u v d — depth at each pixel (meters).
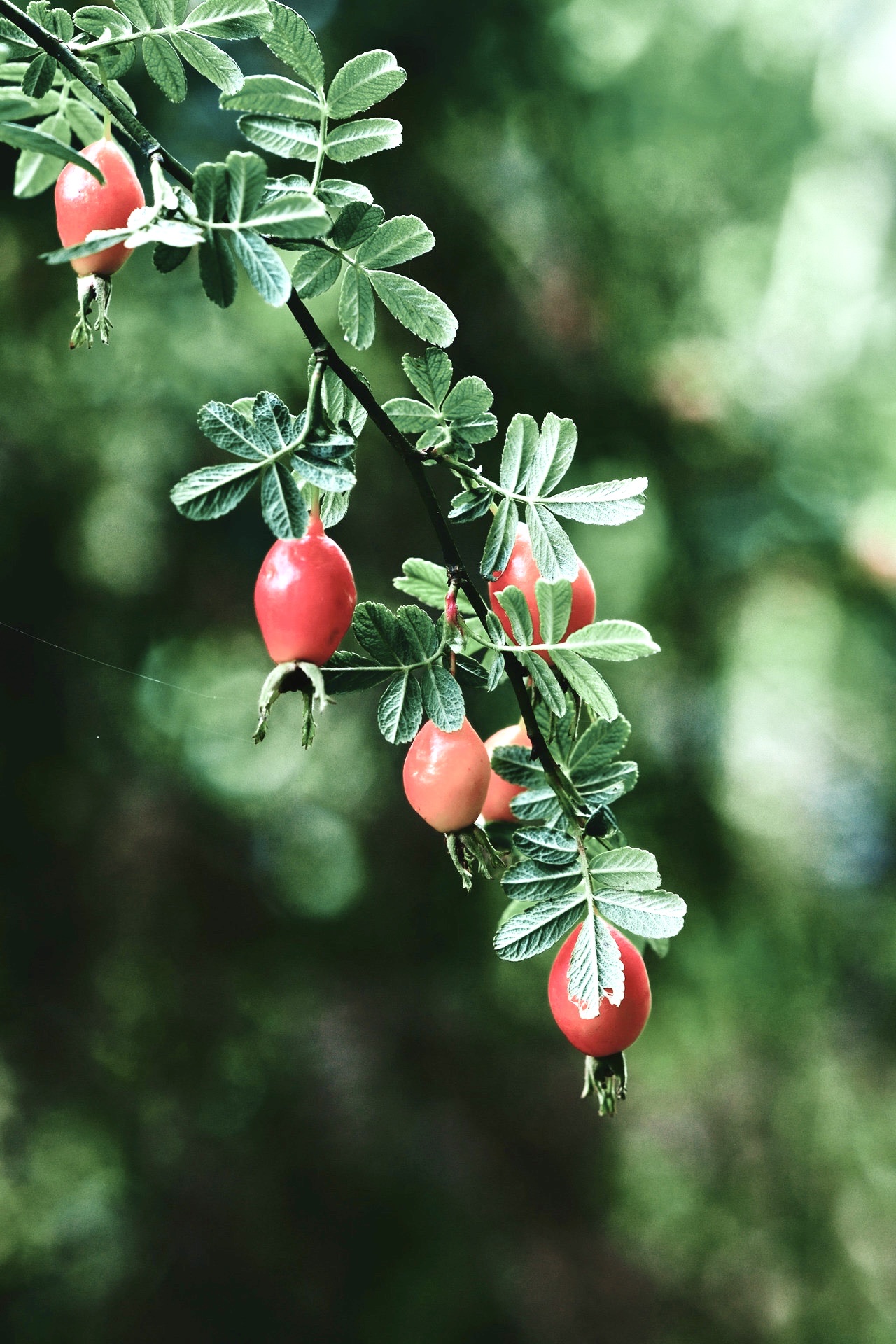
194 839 1.95
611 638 0.75
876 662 2.22
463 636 0.76
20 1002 1.85
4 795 1.80
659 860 2.10
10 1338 1.77
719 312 2.23
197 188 0.73
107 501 1.75
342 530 1.88
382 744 2.08
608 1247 2.07
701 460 2.16
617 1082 0.77
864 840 2.22
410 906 2.07
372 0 1.85
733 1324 2.05
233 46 1.67
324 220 0.73
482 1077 2.09
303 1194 1.96
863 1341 2.06
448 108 1.94
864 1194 2.17
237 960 1.99
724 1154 2.16
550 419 0.76
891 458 2.26
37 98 0.77
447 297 1.96
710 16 2.15
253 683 1.97
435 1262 1.96
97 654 1.80
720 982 2.15
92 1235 1.86
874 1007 2.20
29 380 1.70
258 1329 1.86
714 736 2.11
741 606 2.16
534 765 0.76
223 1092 1.97
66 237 0.78
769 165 2.27
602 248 2.11
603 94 2.11
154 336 1.74
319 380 0.75
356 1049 2.04
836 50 2.24
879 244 2.48
